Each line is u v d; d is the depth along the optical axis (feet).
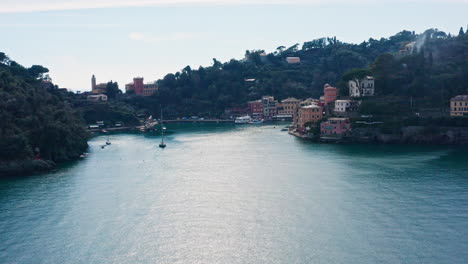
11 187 478.18
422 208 377.09
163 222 358.84
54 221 364.99
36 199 428.56
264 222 353.51
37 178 522.47
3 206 406.41
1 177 531.09
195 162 610.24
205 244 316.19
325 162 586.45
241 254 299.38
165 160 634.43
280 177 498.69
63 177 525.75
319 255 294.46
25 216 377.91
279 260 289.53
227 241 320.09
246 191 442.09
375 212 369.50
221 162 604.90
